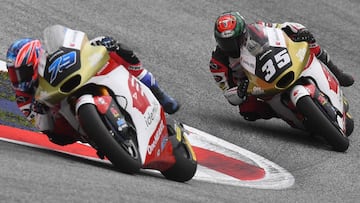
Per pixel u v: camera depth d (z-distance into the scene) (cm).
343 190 2492
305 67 2814
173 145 2212
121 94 2042
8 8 3806
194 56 3809
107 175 1912
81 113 1948
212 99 3375
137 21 4072
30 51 2031
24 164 1814
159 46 3834
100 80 2019
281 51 2772
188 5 4397
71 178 1750
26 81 2059
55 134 2175
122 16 4091
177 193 1875
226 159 2728
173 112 2292
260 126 3158
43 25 3725
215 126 3089
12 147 2097
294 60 2775
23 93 2091
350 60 4131
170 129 2245
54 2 4044
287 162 2784
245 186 2378
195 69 3669
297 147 2916
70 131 2155
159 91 2239
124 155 1984
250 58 2777
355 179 2623
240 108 3023
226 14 2783
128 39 3838
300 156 2830
